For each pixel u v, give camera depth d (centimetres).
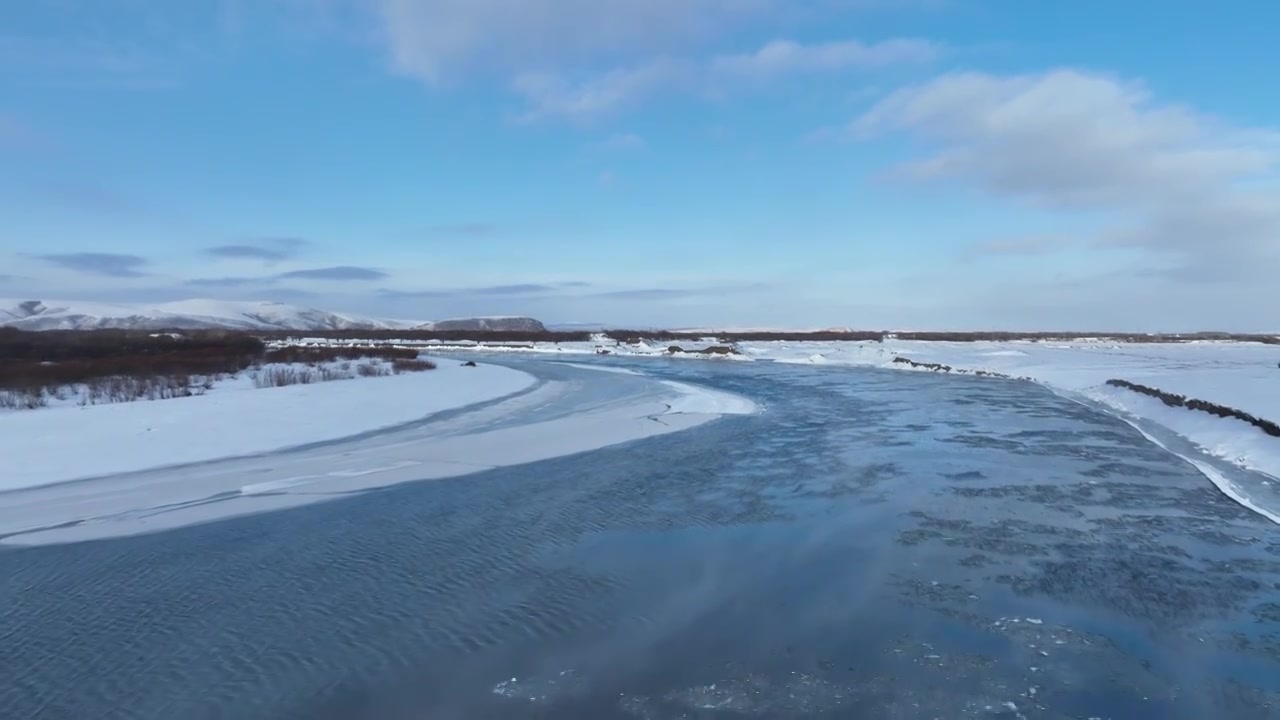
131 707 498
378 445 1498
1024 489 1114
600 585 720
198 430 1583
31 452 1340
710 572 758
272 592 700
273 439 1528
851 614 651
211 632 613
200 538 868
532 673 544
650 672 546
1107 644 592
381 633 611
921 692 516
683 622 634
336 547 834
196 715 488
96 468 1238
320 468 1264
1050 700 506
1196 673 545
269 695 513
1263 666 555
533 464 1305
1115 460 1339
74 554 809
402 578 737
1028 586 718
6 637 604
